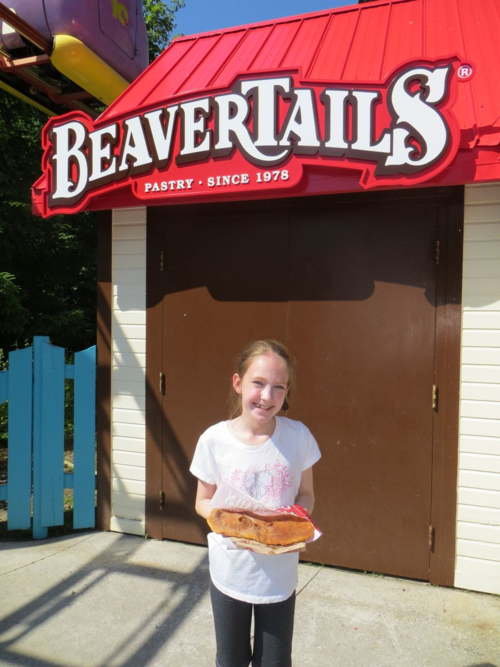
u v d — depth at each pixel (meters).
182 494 3.64
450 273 3.01
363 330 3.20
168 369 3.67
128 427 3.79
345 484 3.23
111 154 3.35
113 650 2.48
